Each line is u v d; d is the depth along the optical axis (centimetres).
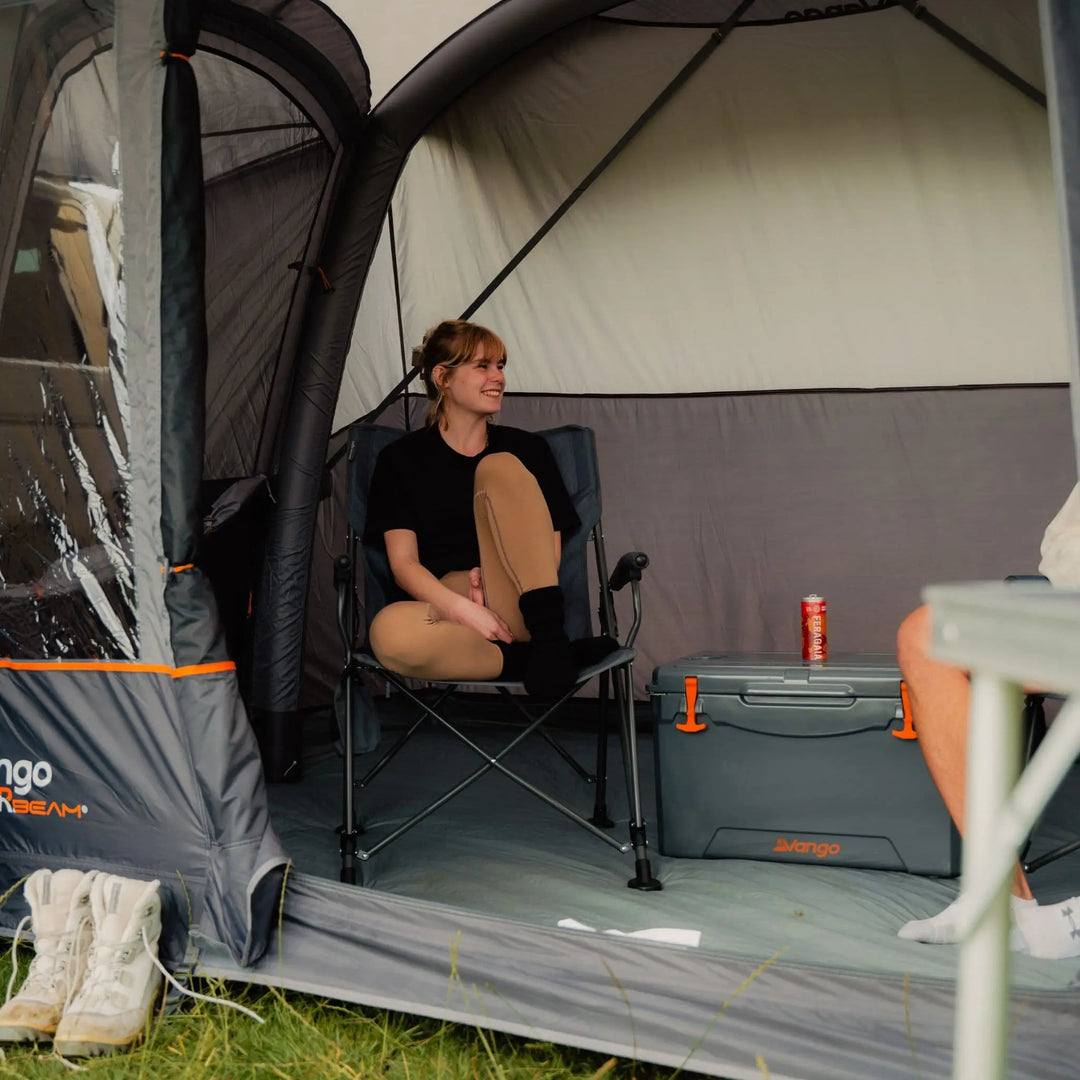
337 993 157
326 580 359
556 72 323
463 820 249
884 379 339
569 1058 149
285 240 283
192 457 168
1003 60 302
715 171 329
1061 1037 130
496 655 205
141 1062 146
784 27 313
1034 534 327
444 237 346
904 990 138
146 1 169
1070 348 134
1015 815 57
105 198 173
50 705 177
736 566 347
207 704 165
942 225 321
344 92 283
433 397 245
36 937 166
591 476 247
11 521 181
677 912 188
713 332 344
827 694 212
